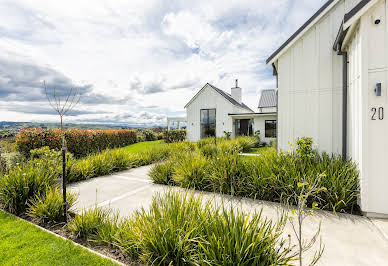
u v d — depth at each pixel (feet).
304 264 6.43
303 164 12.87
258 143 48.88
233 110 54.08
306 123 16.70
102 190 15.28
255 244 5.53
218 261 5.44
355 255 6.89
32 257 7.26
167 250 6.45
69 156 18.62
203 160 16.58
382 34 9.50
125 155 24.81
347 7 15.26
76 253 7.52
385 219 9.53
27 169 13.39
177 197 7.91
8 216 10.84
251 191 13.08
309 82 16.57
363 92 9.89
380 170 9.61
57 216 10.40
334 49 15.20
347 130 13.85
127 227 7.89
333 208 10.18
